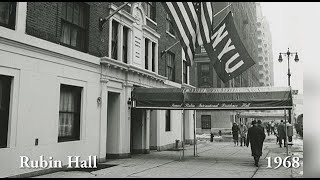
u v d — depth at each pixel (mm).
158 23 20906
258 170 11758
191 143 26406
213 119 46594
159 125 20422
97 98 13750
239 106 14320
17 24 9586
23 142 9664
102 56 14312
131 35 16953
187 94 15078
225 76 16234
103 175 10375
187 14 14414
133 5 17203
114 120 15656
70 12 12578
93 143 13320
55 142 11031
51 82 10984
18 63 9617
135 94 15852
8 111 9391
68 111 12227
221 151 19844
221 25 16578
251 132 13242
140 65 17812
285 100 13805
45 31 10828
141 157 16156
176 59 24016
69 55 11852
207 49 15781
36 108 10242
